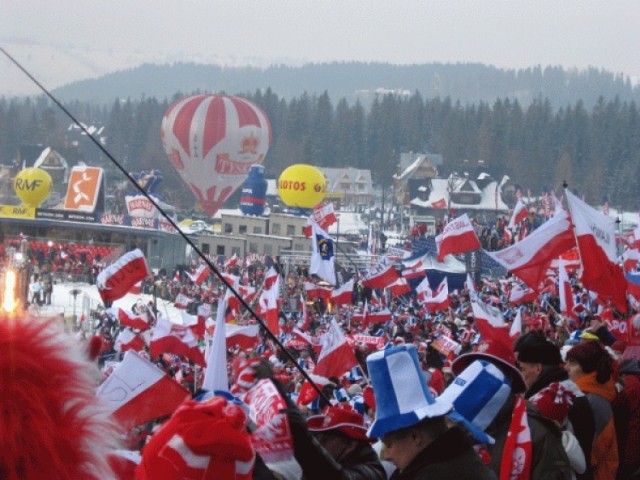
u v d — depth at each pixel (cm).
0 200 8906
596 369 764
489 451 573
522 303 3662
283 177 10669
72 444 192
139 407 735
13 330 196
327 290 4650
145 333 2641
